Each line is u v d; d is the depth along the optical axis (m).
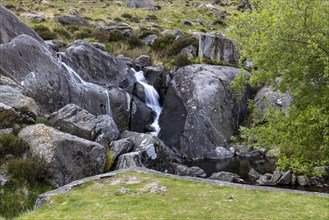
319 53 11.06
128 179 11.52
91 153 14.70
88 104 22.84
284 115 13.67
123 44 36.78
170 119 27.17
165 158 18.50
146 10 54.56
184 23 48.50
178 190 10.15
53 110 20.17
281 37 11.37
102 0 59.66
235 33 14.48
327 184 18.19
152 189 10.20
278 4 12.16
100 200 9.45
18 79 19.55
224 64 33.41
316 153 12.48
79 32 36.19
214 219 7.82
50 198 10.08
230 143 26.34
